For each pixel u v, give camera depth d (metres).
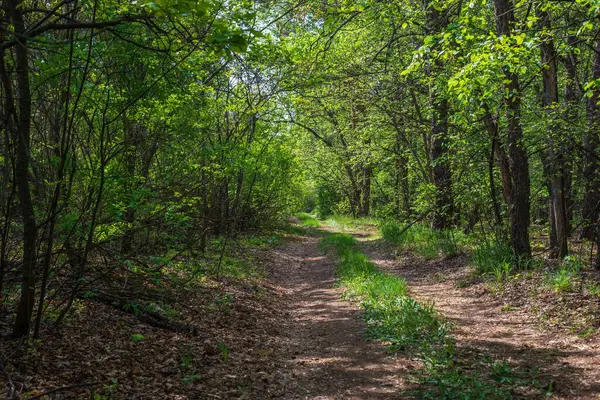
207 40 3.79
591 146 11.09
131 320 7.12
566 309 7.93
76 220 6.21
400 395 5.11
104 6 6.08
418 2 13.72
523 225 11.45
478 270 11.70
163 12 3.51
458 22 8.58
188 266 10.59
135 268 8.16
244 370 5.98
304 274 14.91
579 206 17.05
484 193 13.93
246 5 7.88
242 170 14.65
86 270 6.93
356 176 35.19
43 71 5.86
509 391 4.97
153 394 4.88
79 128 7.76
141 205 7.74
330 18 9.39
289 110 16.27
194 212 10.05
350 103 19.64
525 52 8.32
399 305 8.48
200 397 5.00
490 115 11.16
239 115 13.00
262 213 20.94
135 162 8.74
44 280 5.41
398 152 21.14
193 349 6.46
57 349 5.51
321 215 46.06
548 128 10.51
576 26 9.52
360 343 7.07
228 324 8.03
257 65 11.69
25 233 5.14
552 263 11.04
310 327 8.46
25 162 4.95
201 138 10.46
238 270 12.65
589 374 5.36
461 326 7.84
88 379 4.96
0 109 5.14
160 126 8.67
